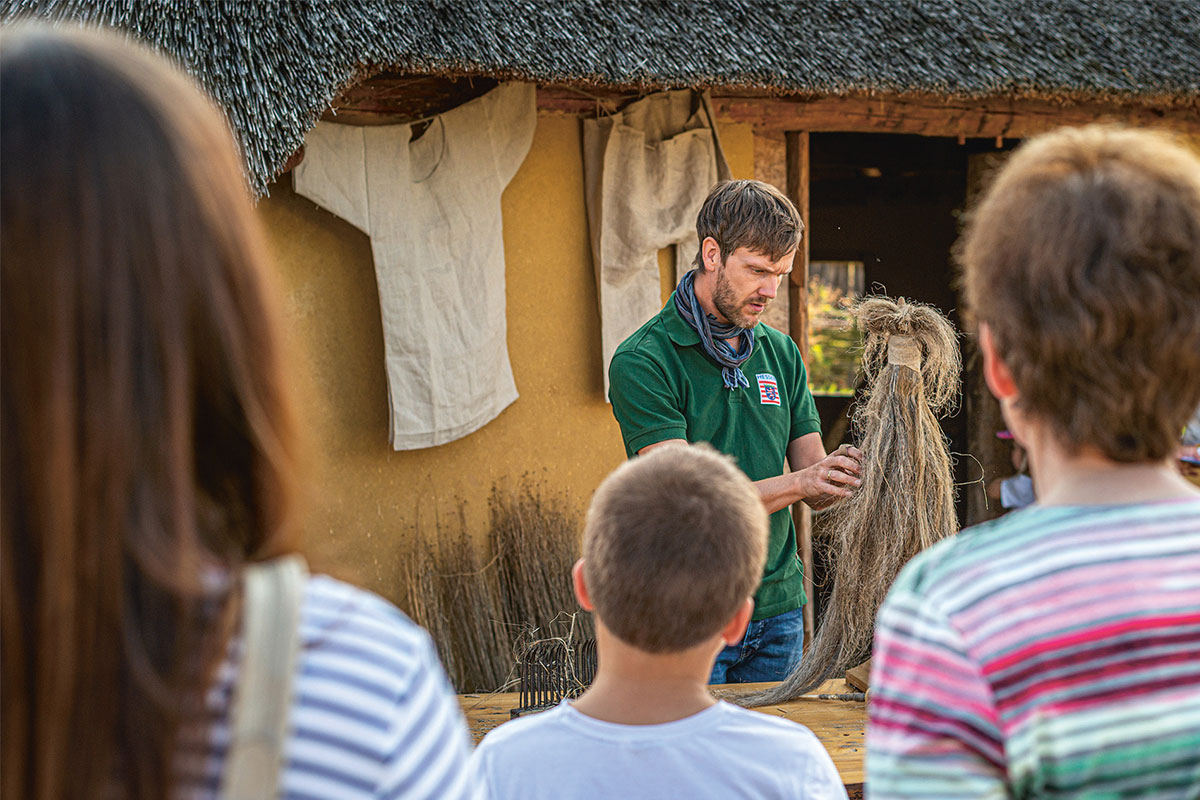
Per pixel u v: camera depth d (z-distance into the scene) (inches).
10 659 23.6
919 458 88.8
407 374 159.2
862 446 91.7
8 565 23.6
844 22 169.9
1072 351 34.6
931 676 35.0
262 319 26.8
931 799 34.1
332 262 161.0
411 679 27.2
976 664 34.3
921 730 34.8
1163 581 34.1
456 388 162.2
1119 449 35.8
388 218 157.0
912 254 309.4
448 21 145.6
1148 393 34.4
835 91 161.2
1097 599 33.9
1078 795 33.4
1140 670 33.1
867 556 90.3
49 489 23.3
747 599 56.4
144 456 24.1
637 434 101.0
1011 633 34.0
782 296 189.2
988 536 37.2
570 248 175.8
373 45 138.4
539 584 165.9
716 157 177.0
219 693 24.9
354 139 154.6
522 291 173.0
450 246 161.5
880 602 89.7
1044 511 36.7
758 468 105.8
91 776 23.5
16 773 23.6
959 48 171.2
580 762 52.8
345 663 26.3
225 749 24.7
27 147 24.0
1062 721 33.2
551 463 176.4
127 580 24.1
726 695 97.0
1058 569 34.7
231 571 26.2
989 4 183.0
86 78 25.0
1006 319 36.4
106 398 23.8
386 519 165.2
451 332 161.8
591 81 151.1
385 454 165.2
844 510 93.3
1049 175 36.6
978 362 241.6
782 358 111.2
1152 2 194.2
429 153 160.4
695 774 52.3
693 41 157.0
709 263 101.5
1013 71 169.8
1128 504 35.8
